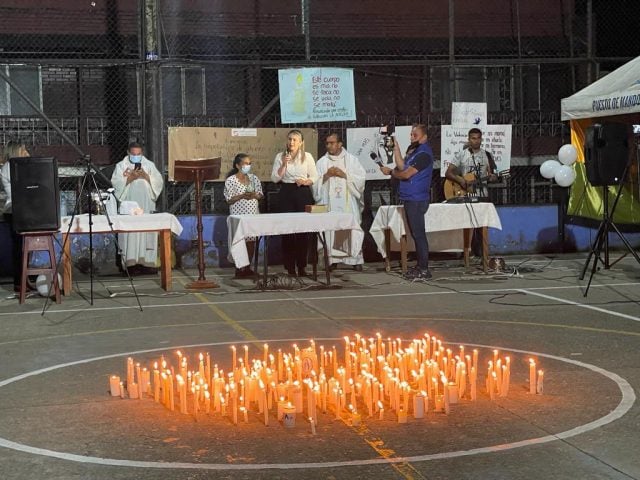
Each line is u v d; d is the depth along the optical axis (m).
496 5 18.44
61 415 6.67
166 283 13.23
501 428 6.15
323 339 9.47
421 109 17.86
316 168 15.16
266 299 12.30
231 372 7.65
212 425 6.32
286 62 15.85
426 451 5.68
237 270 14.54
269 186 16.28
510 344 9.05
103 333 9.99
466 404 6.77
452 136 16.55
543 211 17.34
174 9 17.02
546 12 18.66
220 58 17.14
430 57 17.73
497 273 14.57
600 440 5.86
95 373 8.05
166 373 7.12
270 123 16.66
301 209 14.77
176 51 16.97
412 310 11.23
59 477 5.34
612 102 14.77
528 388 7.24
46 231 11.93
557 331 9.68
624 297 11.99
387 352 8.69
